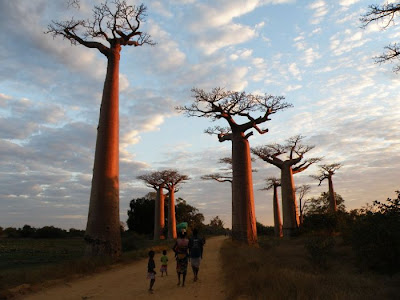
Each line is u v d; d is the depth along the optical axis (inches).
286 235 1311.5
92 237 567.2
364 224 499.2
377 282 339.6
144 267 512.7
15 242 1852.9
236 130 967.0
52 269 424.8
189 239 358.6
